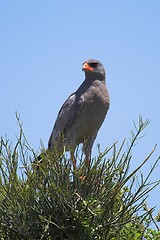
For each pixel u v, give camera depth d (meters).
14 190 9.38
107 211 9.35
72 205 9.31
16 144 9.65
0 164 9.53
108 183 9.66
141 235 9.59
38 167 9.73
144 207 9.79
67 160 9.55
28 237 9.26
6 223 9.34
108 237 9.31
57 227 9.27
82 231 9.30
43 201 9.38
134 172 9.52
